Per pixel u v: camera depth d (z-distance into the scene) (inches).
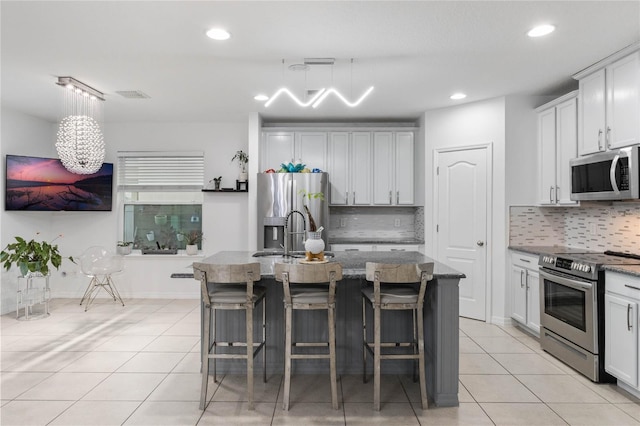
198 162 237.9
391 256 144.6
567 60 137.0
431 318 115.2
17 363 137.0
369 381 125.2
